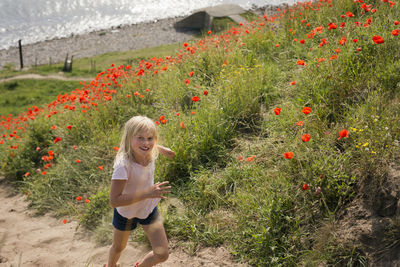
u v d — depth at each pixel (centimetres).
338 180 322
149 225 282
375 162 304
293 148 371
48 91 2411
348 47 466
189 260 331
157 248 276
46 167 541
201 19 3834
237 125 489
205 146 457
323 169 331
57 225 450
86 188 495
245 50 653
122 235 284
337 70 435
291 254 297
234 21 3066
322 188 326
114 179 252
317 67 458
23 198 555
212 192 389
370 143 316
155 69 719
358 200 304
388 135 314
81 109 661
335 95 420
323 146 352
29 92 2409
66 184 514
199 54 665
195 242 347
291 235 310
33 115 712
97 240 399
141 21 4825
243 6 3984
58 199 493
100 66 2881
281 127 430
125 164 254
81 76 2688
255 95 515
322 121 397
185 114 540
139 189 268
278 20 796
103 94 659
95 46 3806
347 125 363
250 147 434
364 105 369
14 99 2289
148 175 271
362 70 424
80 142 584
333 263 280
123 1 6191
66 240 411
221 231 349
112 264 303
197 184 409
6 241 427
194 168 443
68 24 4941
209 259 327
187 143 451
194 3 5925
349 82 424
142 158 268
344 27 522
